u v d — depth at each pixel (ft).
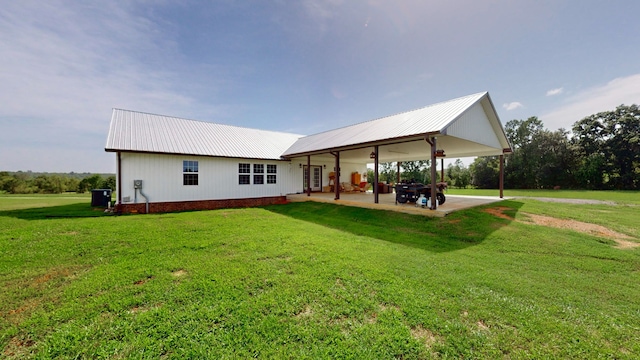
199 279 12.11
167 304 9.84
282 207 40.24
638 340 8.06
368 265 14.15
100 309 9.52
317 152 40.22
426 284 11.87
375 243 19.08
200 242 18.61
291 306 9.73
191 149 39.63
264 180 48.21
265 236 20.59
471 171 108.88
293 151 47.47
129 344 7.58
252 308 9.55
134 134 38.68
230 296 10.46
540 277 13.15
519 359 7.14
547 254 17.03
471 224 24.11
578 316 9.43
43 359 7.00
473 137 33.73
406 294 10.79
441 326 8.57
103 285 11.46
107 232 21.42
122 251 16.42
